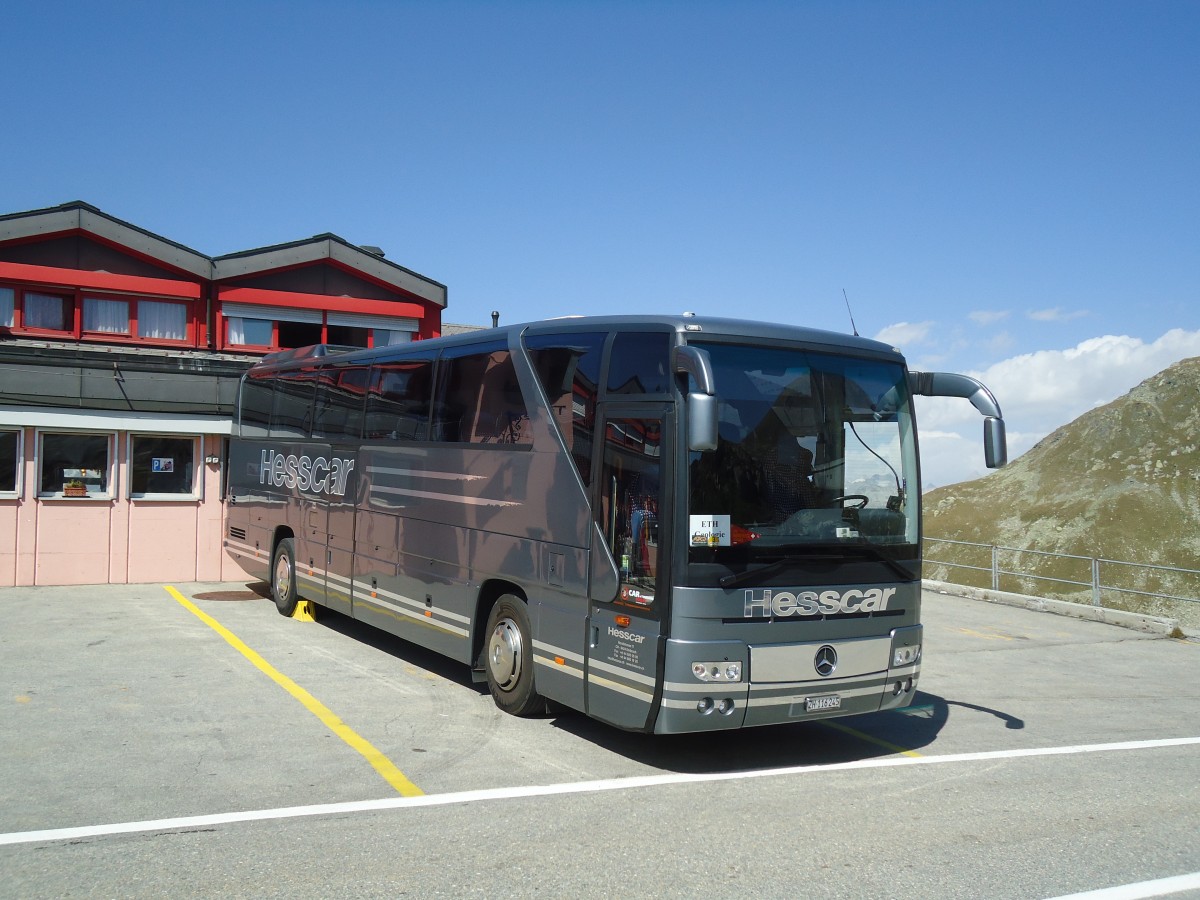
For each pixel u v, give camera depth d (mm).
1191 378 90375
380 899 4672
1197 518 75625
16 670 9727
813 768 7312
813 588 6973
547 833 5680
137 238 18562
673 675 6555
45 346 17312
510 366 8695
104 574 15805
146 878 4863
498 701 8703
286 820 5773
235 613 13695
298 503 13195
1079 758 7785
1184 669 12359
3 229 17578
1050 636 14719
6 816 5723
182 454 16469
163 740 7438
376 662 10750
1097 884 5105
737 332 7062
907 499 7609
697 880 5027
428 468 9953
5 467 15211
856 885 5016
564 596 7723
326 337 20438
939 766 7449
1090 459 86375
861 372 7559
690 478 6641
